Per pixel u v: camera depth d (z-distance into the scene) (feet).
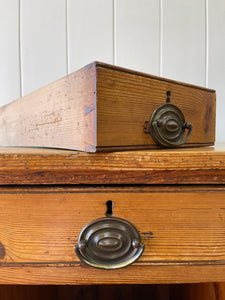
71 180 1.13
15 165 1.08
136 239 1.12
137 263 1.17
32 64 2.54
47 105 1.51
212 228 1.17
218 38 2.58
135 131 1.26
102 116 1.09
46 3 2.50
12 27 2.50
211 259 1.18
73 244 1.16
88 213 1.15
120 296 2.72
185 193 1.16
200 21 2.56
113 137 1.14
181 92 1.52
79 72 1.19
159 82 1.38
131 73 1.22
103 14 2.53
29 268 1.16
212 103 1.78
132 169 1.10
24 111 1.80
